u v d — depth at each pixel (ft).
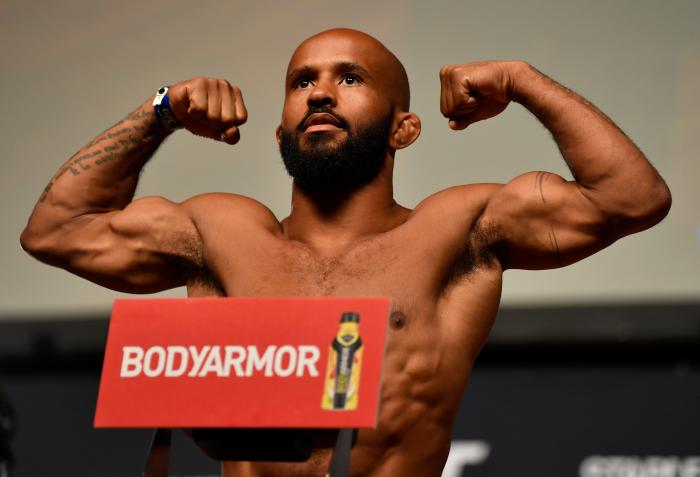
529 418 20.93
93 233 12.51
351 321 9.52
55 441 22.24
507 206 11.73
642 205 11.48
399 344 11.22
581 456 20.57
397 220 12.07
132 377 9.74
